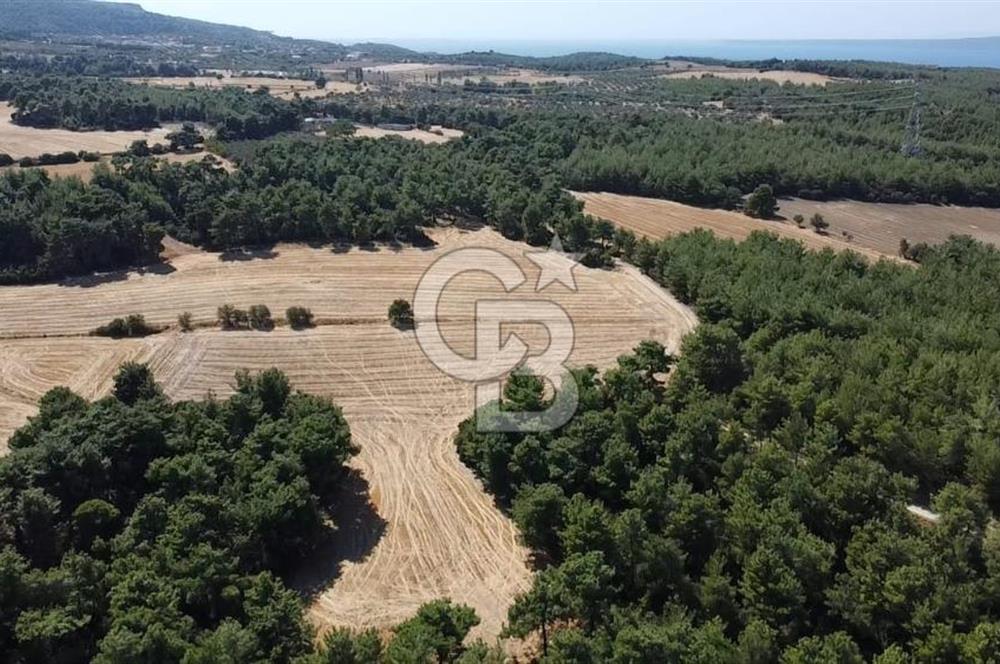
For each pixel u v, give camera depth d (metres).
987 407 57.94
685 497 51.31
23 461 50.41
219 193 115.31
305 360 80.50
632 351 83.81
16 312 87.75
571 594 44.03
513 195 122.69
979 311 80.75
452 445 67.38
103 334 83.94
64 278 96.75
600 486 56.41
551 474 56.56
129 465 54.53
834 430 56.59
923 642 41.62
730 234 122.25
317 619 48.50
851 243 120.75
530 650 46.00
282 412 62.06
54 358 78.94
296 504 51.22
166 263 102.81
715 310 84.06
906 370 65.25
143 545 46.41
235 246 109.19
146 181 114.75
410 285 99.31
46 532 48.53
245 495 51.94
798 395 61.22
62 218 97.69
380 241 114.44
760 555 45.03
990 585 43.84
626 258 111.00
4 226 95.56
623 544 48.12
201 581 43.41
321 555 54.22
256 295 94.25
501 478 59.91
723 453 57.22
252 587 43.97
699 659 39.31
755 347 73.50
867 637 44.66
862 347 68.94
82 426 54.72
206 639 39.53
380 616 48.94
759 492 51.62
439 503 60.00
